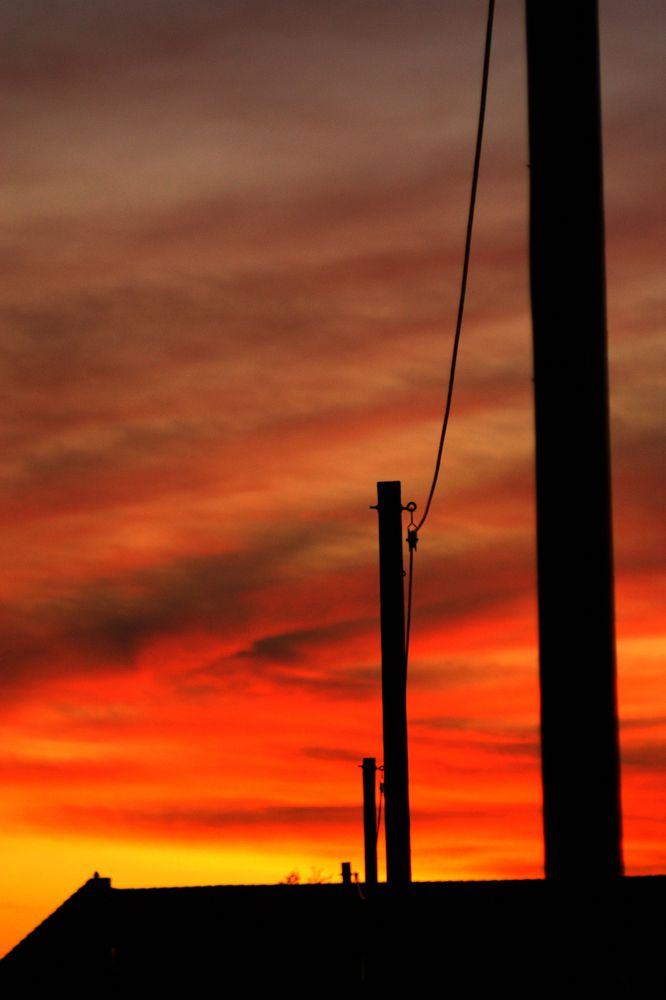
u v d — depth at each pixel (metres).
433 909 24.53
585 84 9.28
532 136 9.34
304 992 25.03
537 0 9.41
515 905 24.39
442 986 23.53
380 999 24.22
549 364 9.12
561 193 9.21
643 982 17.52
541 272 9.23
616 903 8.67
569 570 8.93
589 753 8.77
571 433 9.03
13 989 24.91
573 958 8.65
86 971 25.02
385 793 24.17
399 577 24.72
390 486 25.12
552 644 8.91
